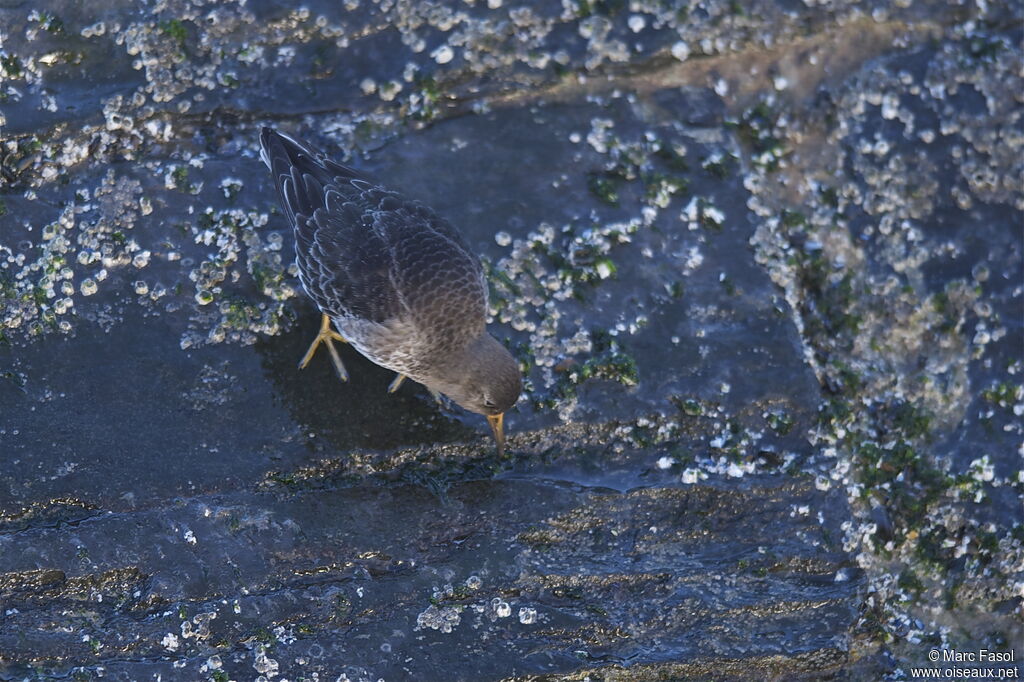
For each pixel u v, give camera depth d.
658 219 13.52
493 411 11.62
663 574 11.87
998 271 14.35
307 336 12.39
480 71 14.15
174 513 11.47
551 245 13.16
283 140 11.98
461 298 11.27
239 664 11.02
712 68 14.64
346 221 11.40
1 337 12.06
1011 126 15.00
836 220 14.34
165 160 13.20
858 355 13.78
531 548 11.82
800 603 11.91
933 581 12.77
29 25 13.38
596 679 11.42
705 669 11.66
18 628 10.97
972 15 15.36
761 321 13.05
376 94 13.91
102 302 12.32
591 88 14.31
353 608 11.33
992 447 13.43
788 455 12.48
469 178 13.52
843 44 15.02
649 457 12.34
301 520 11.59
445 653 11.23
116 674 10.88
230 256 12.62
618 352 12.62
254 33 13.83
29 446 11.58
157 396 11.93
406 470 12.05
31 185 12.87
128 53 13.51
